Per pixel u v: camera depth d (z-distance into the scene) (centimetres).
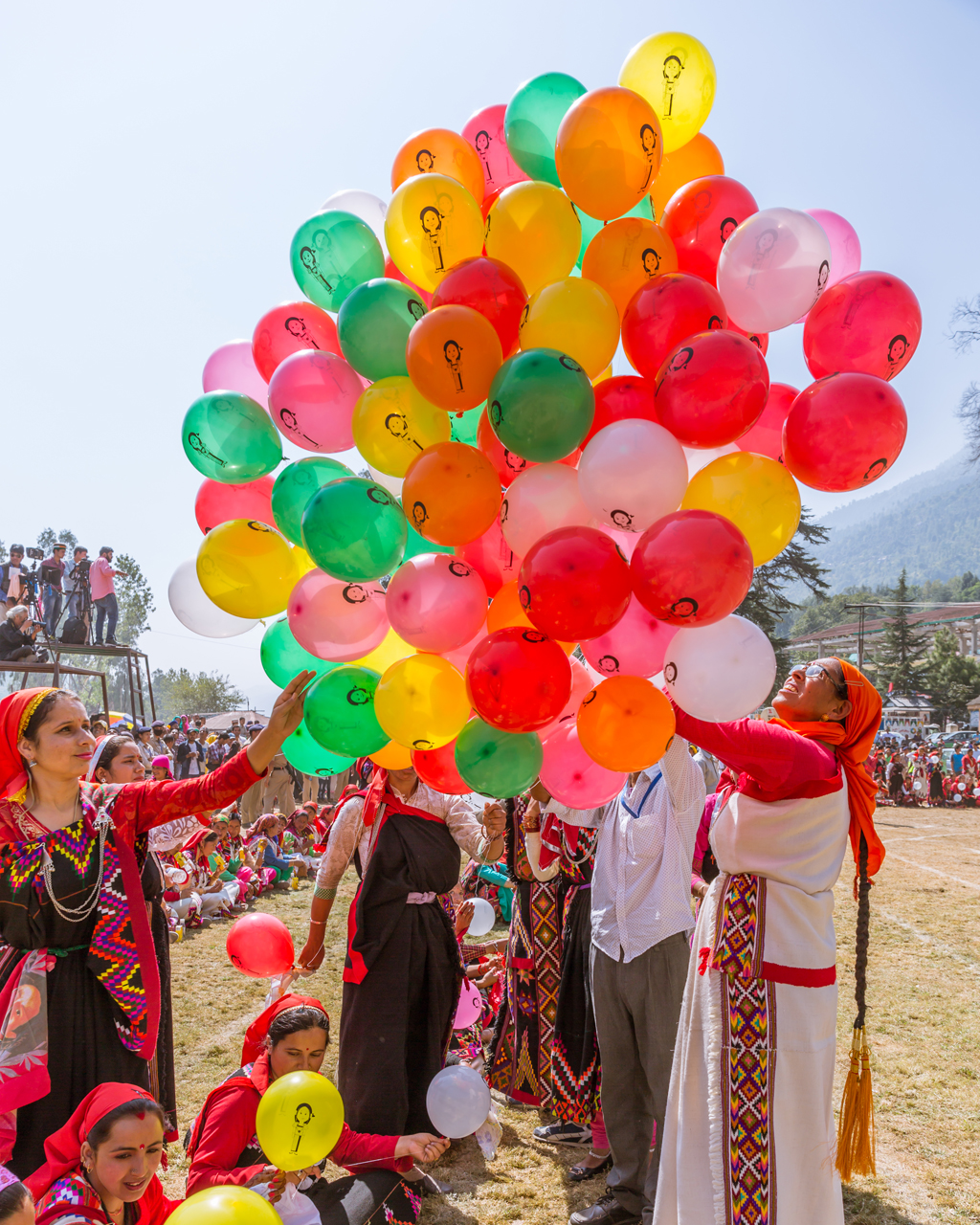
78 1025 236
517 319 226
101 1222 221
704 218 241
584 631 202
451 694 228
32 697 238
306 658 262
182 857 739
